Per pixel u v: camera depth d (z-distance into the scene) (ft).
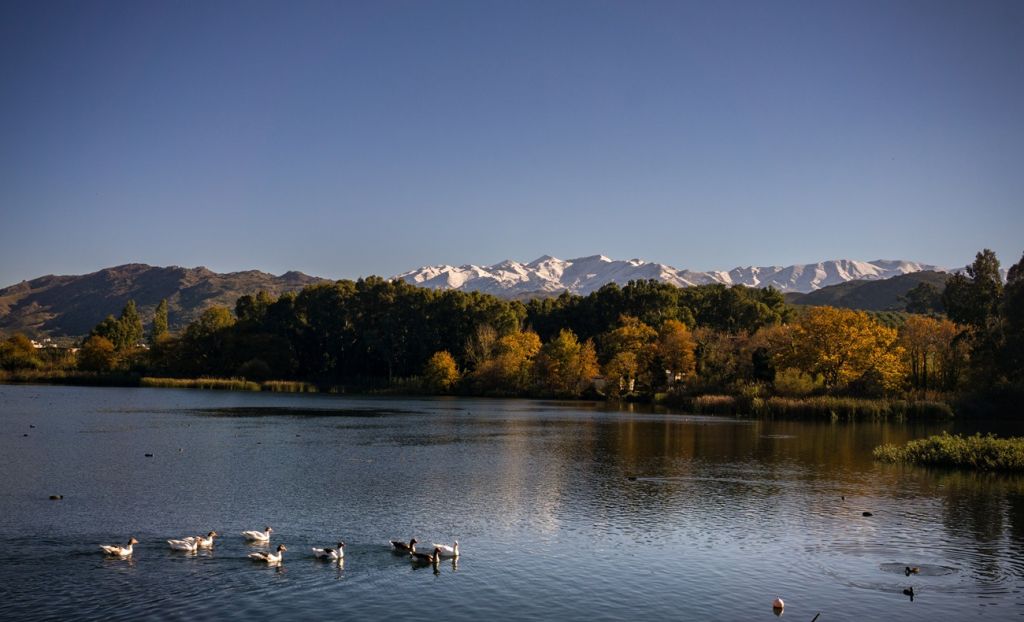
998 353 379.96
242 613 91.50
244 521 136.56
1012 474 197.47
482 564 113.50
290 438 262.88
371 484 174.70
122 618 89.15
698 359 524.52
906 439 275.80
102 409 370.53
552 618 92.27
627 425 330.13
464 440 265.95
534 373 595.06
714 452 238.48
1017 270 422.82
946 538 131.23
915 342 437.58
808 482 184.03
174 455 214.90
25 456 207.51
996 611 96.99
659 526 138.51
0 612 90.43
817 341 421.18
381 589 101.35
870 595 102.42
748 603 98.94
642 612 94.94
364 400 507.30
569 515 146.51
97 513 139.95
